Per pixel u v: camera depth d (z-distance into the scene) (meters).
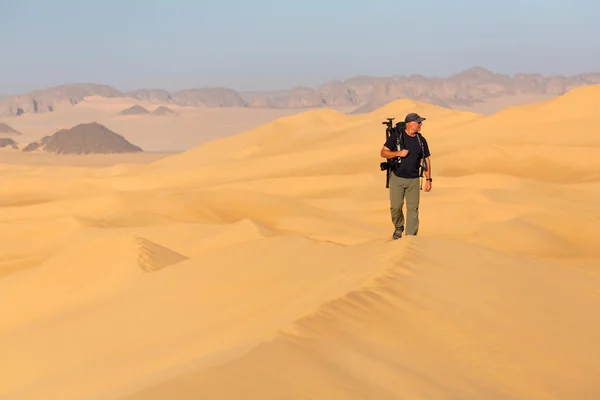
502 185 69.50
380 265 10.28
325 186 83.44
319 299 8.78
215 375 6.25
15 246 48.28
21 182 113.31
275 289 11.71
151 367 9.52
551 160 98.50
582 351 8.83
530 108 130.62
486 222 43.81
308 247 13.92
